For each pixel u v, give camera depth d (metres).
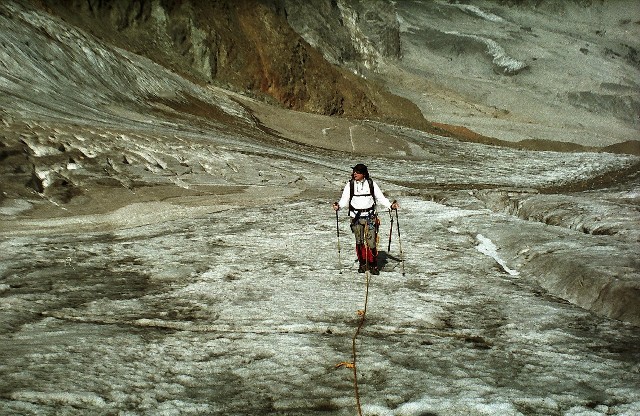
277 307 6.00
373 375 4.18
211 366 4.36
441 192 18.11
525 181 38.09
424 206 13.85
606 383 4.08
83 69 32.50
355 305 6.09
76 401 3.65
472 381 4.05
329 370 4.28
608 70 157.00
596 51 170.88
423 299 6.38
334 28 118.00
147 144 20.06
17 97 21.77
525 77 143.25
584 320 5.69
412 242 9.63
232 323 5.50
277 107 54.09
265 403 3.72
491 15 194.88
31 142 16.44
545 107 125.75
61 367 4.18
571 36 197.00
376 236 7.40
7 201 13.18
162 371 4.25
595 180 41.97
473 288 6.91
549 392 3.89
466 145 59.03
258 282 7.12
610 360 4.57
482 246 9.35
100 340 4.86
